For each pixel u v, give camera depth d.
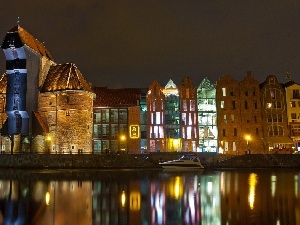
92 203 27.92
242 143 89.69
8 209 25.38
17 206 26.61
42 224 20.73
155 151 89.00
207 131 91.38
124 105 88.69
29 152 75.50
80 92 79.25
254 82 91.94
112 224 20.70
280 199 29.41
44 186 39.41
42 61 84.56
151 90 91.56
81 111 78.81
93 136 87.94
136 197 31.12
